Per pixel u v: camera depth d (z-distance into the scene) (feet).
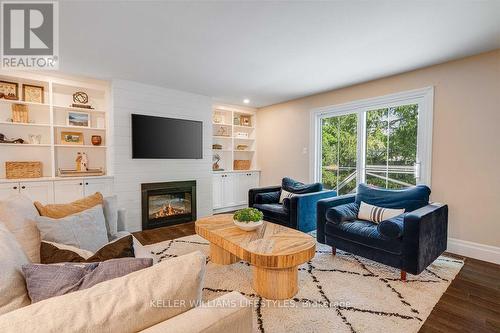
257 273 7.00
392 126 11.94
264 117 18.62
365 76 11.72
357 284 7.51
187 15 6.82
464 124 9.60
